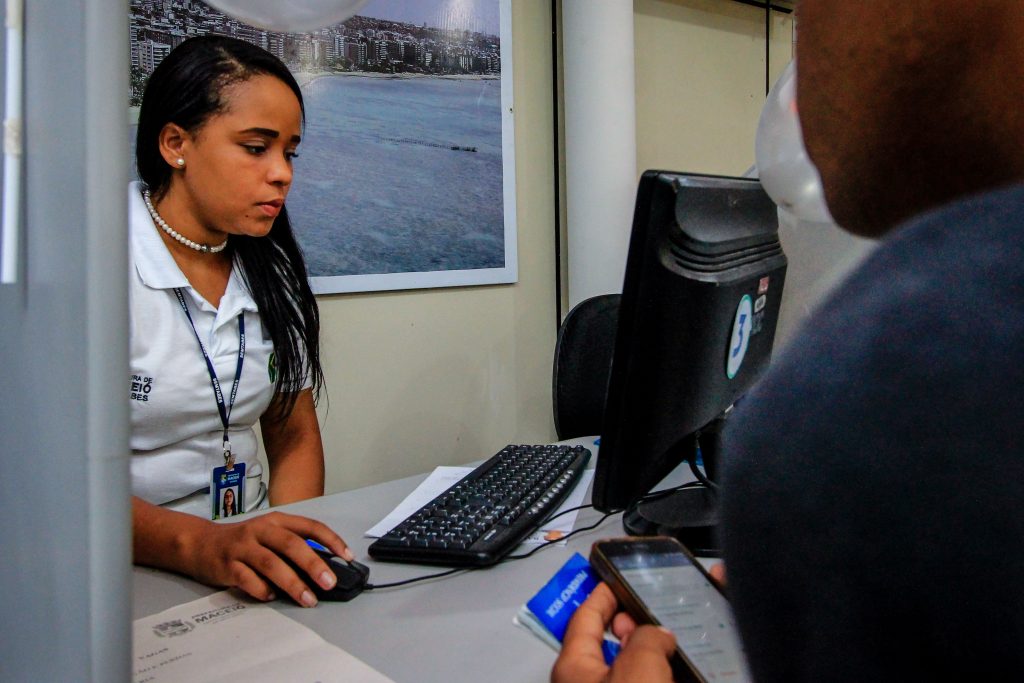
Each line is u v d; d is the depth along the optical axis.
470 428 2.34
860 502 0.21
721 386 0.77
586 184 2.33
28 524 0.32
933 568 0.20
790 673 0.23
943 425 0.21
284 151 1.21
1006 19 0.28
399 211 2.11
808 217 0.78
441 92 2.17
